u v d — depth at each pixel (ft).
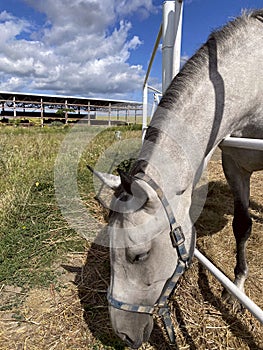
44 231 8.72
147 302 3.91
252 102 4.69
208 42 4.51
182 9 5.45
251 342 5.15
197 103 4.07
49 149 16.01
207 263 4.85
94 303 6.18
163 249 3.70
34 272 7.14
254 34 4.76
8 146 16.72
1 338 5.34
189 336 5.27
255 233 8.69
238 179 6.18
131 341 4.06
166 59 5.93
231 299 5.95
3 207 9.70
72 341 5.29
